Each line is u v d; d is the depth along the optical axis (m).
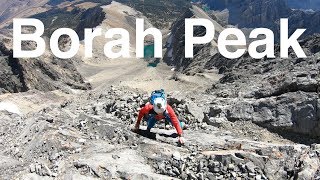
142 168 12.06
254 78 31.30
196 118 16.92
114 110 18.02
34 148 13.68
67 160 12.65
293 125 15.92
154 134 14.39
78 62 163.38
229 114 17.14
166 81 81.94
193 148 13.27
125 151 13.12
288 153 12.24
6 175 12.43
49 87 101.88
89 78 139.38
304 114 15.83
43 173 12.14
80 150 13.27
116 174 11.73
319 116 15.58
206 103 19.73
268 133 16.14
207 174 11.69
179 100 17.78
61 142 13.58
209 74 85.56
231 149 12.99
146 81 84.50
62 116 17.39
